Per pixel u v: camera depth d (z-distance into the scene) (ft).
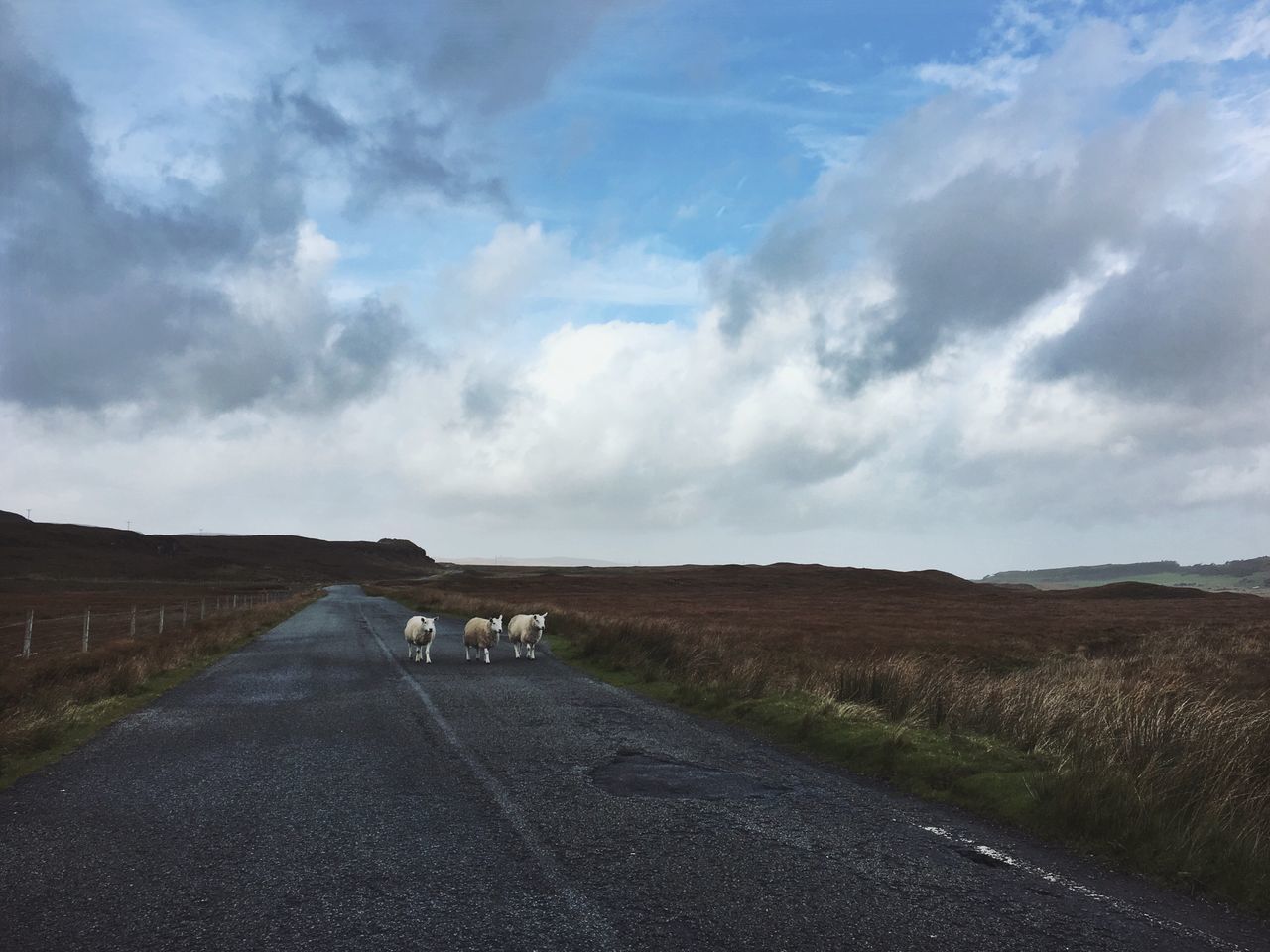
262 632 94.58
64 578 385.70
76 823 19.48
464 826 18.92
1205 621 143.33
